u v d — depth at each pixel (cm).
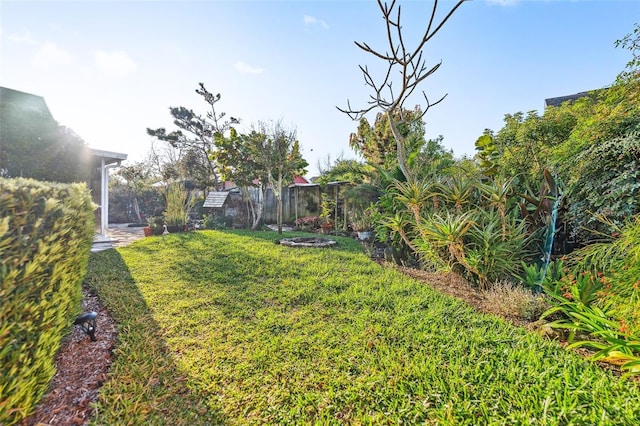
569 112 495
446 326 283
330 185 1111
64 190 230
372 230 796
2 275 139
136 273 473
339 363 228
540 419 165
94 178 938
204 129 1995
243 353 244
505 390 191
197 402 190
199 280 437
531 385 195
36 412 173
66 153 705
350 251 656
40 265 167
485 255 381
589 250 313
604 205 335
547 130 493
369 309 327
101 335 276
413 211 475
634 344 196
